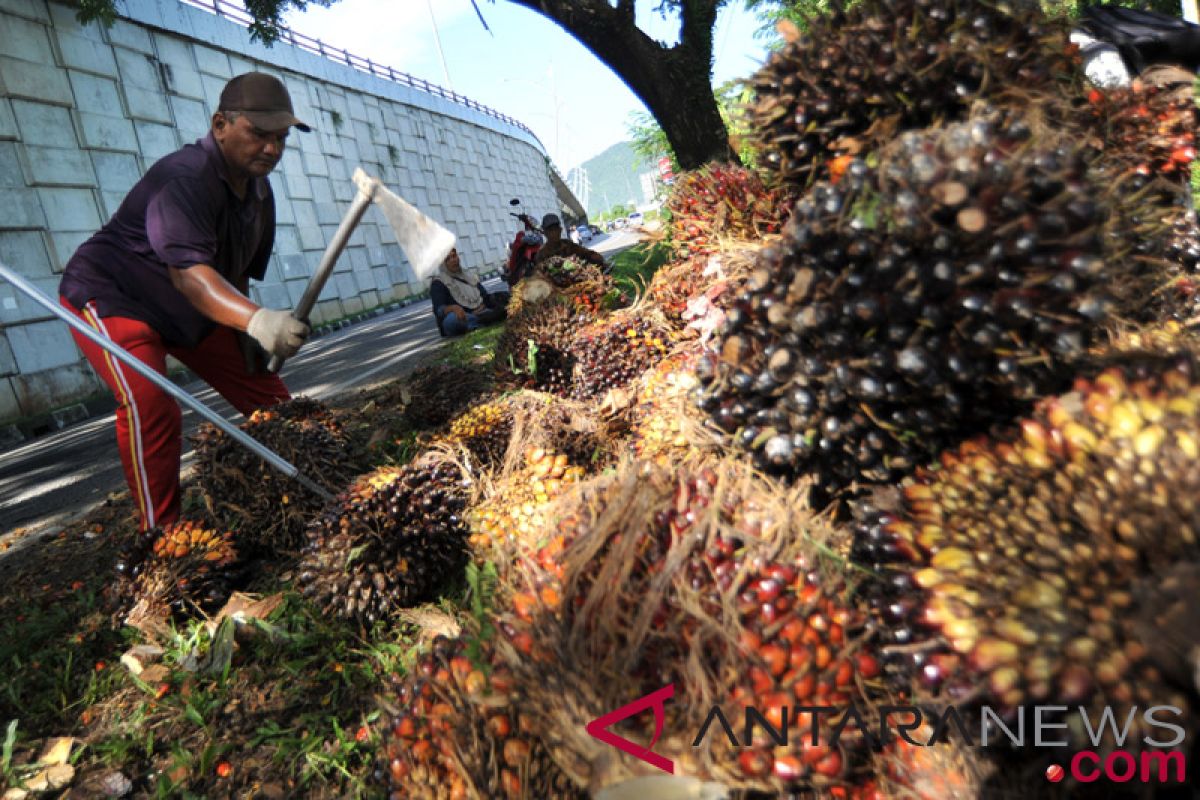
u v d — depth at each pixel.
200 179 3.05
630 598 1.15
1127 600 0.94
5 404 12.90
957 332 1.21
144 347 3.04
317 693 2.19
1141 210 1.50
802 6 1.82
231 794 1.87
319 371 10.36
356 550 2.23
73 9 16.11
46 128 14.88
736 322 1.45
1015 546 1.07
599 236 50.47
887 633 1.21
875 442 1.31
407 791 1.29
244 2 11.29
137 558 2.77
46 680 2.51
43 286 14.07
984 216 1.15
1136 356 1.21
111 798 1.94
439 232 2.32
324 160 26.19
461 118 41.09
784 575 1.18
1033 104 1.53
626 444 2.29
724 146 8.22
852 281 1.25
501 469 2.49
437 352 8.63
